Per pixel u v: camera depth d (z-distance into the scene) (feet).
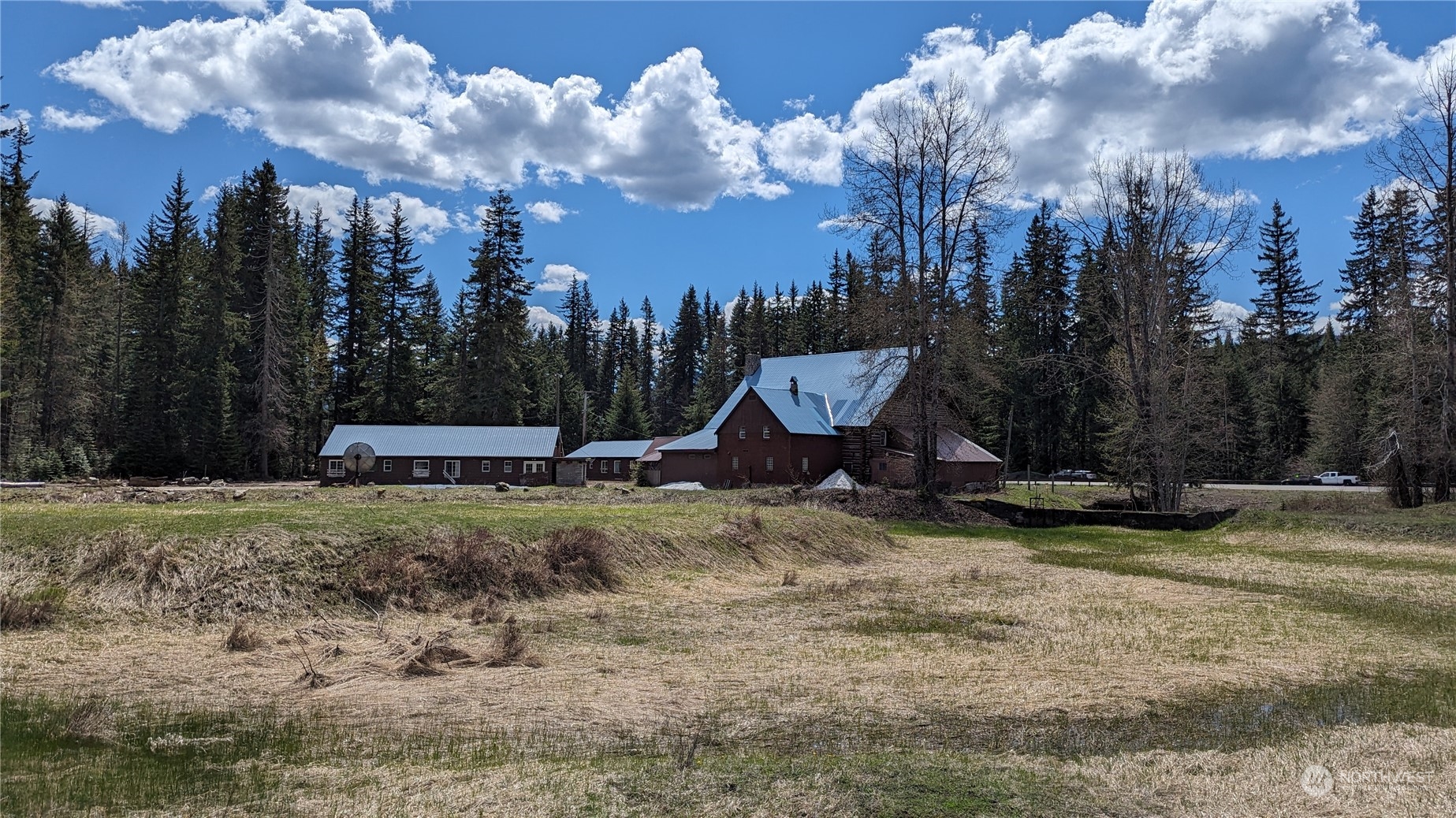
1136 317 146.30
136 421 198.08
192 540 51.24
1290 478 248.93
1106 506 167.84
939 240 140.56
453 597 55.31
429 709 33.50
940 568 83.56
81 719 30.60
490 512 72.79
